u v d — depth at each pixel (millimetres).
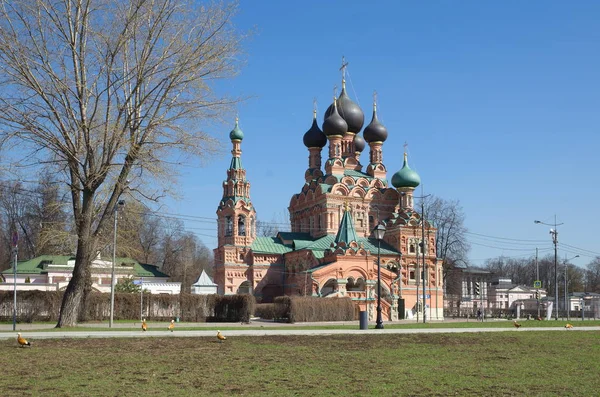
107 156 42375
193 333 37469
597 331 47750
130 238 82312
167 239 136750
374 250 99562
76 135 41938
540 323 67688
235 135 107250
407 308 100000
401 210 105688
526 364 26328
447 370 24141
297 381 20891
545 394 19188
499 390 19797
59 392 18203
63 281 92875
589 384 21156
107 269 86750
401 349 31562
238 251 102438
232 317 71312
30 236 118375
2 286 88500
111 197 44125
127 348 29000
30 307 63156
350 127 113750
